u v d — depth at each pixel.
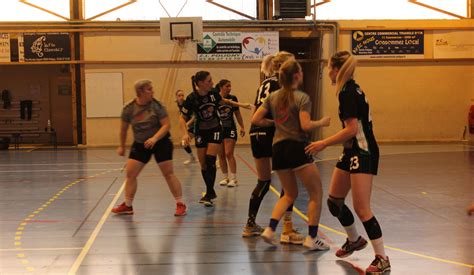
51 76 22.16
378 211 7.96
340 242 6.23
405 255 5.64
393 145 19.08
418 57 20.34
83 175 12.11
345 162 5.28
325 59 20.11
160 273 5.13
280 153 5.65
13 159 15.82
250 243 6.19
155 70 19.69
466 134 20.64
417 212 7.88
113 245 6.15
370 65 20.31
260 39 19.84
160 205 8.54
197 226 7.07
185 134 8.58
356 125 4.91
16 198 9.26
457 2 20.48
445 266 5.27
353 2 20.34
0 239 6.44
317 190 5.74
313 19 19.97
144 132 7.67
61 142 22.16
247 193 9.52
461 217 7.52
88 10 19.70
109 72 19.62
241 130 10.38
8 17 19.47
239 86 19.89
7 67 22.02
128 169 7.80
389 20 20.27
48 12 19.58
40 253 5.82
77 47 19.56
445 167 12.93
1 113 22.08
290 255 5.69
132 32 19.59
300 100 5.50
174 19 19.14
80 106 19.75
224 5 20.11
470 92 20.55
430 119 20.52
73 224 7.23
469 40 20.42
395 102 20.42
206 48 19.73
